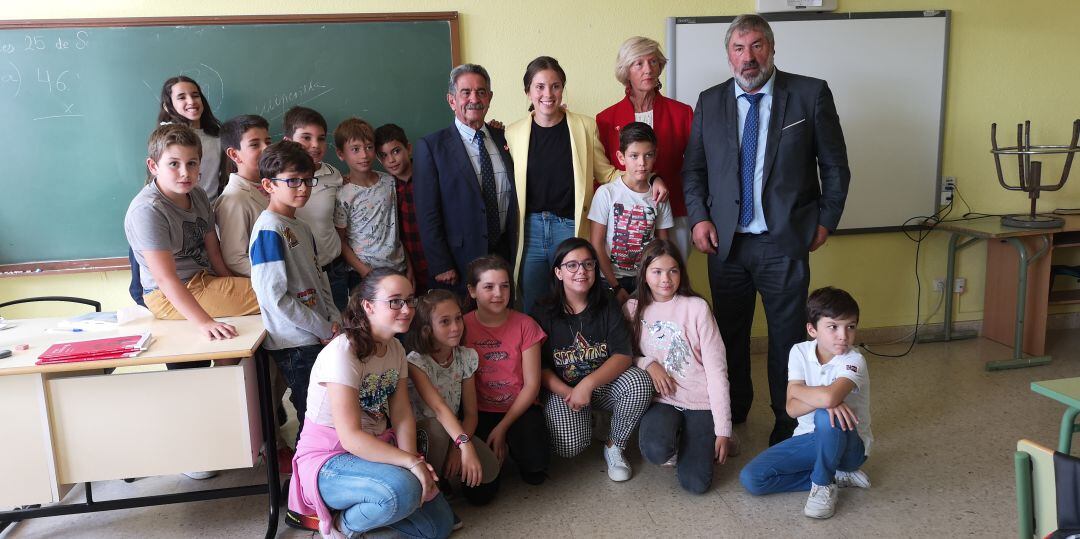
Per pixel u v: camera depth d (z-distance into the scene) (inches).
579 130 107.5
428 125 130.2
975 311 157.8
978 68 145.7
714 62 136.2
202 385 80.0
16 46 118.0
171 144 84.5
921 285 154.3
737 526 85.7
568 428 96.2
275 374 105.8
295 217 98.7
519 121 109.3
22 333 89.3
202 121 115.1
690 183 108.1
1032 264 142.2
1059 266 149.2
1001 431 109.2
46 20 117.9
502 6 129.4
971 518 85.3
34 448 78.4
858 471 93.5
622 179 107.6
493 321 96.2
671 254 97.6
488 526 87.7
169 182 85.9
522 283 110.3
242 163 100.0
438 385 90.4
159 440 80.4
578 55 132.8
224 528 88.9
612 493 94.7
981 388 127.3
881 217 147.9
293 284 86.5
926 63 142.6
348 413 76.2
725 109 104.3
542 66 102.4
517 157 107.2
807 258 103.3
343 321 79.8
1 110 119.6
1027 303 144.3
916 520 85.4
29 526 90.0
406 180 115.6
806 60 138.9
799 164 100.7
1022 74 147.3
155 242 85.0
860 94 141.9
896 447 105.0
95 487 100.9
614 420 97.7
